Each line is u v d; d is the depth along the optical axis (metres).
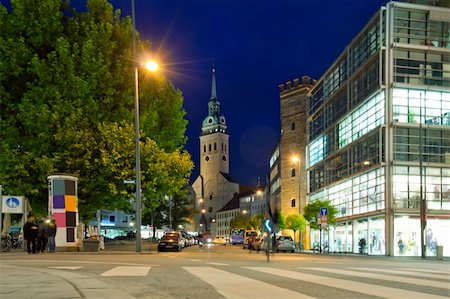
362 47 45.34
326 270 12.84
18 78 27.25
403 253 37.66
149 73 33.44
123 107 29.92
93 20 29.89
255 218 100.12
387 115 38.94
